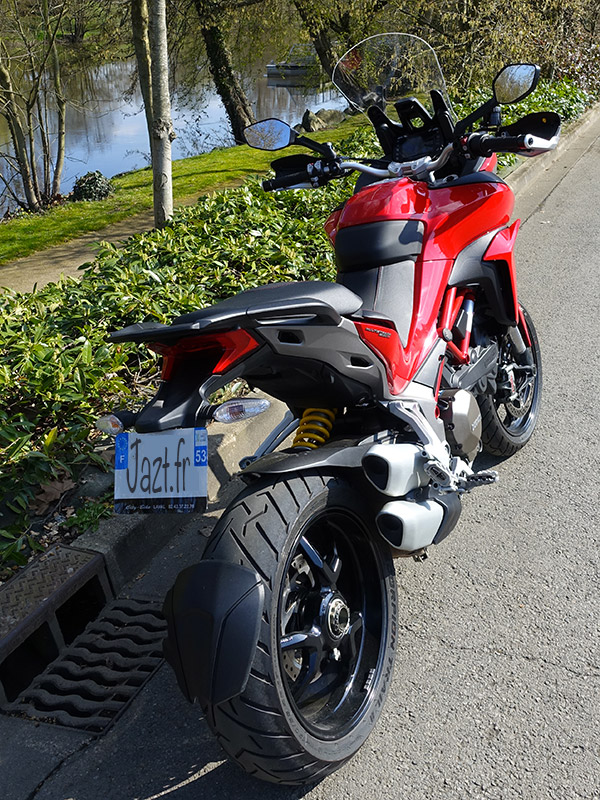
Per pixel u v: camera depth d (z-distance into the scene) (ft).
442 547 11.73
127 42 54.75
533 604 10.45
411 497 8.56
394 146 11.37
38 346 14.92
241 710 7.00
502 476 13.44
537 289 22.33
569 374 16.96
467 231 10.71
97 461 12.70
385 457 8.11
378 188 10.12
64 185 54.08
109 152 69.62
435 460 8.51
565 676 9.25
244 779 8.21
